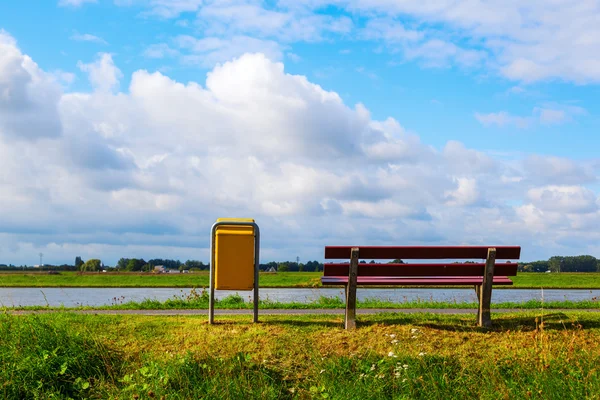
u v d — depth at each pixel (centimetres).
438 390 700
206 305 1405
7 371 723
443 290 2905
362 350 821
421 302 1510
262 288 3192
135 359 796
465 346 838
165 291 3005
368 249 929
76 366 758
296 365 783
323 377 736
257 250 977
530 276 4778
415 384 718
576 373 712
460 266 942
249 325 942
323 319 1008
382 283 934
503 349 821
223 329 918
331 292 2652
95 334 882
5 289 3319
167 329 927
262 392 701
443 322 967
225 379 724
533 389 684
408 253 940
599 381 686
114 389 709
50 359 754
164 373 712
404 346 834
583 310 1237
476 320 985
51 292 2906
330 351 821
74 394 715
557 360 763
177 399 680
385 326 925
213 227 973
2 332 828
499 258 945
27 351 770
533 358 774
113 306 1392
